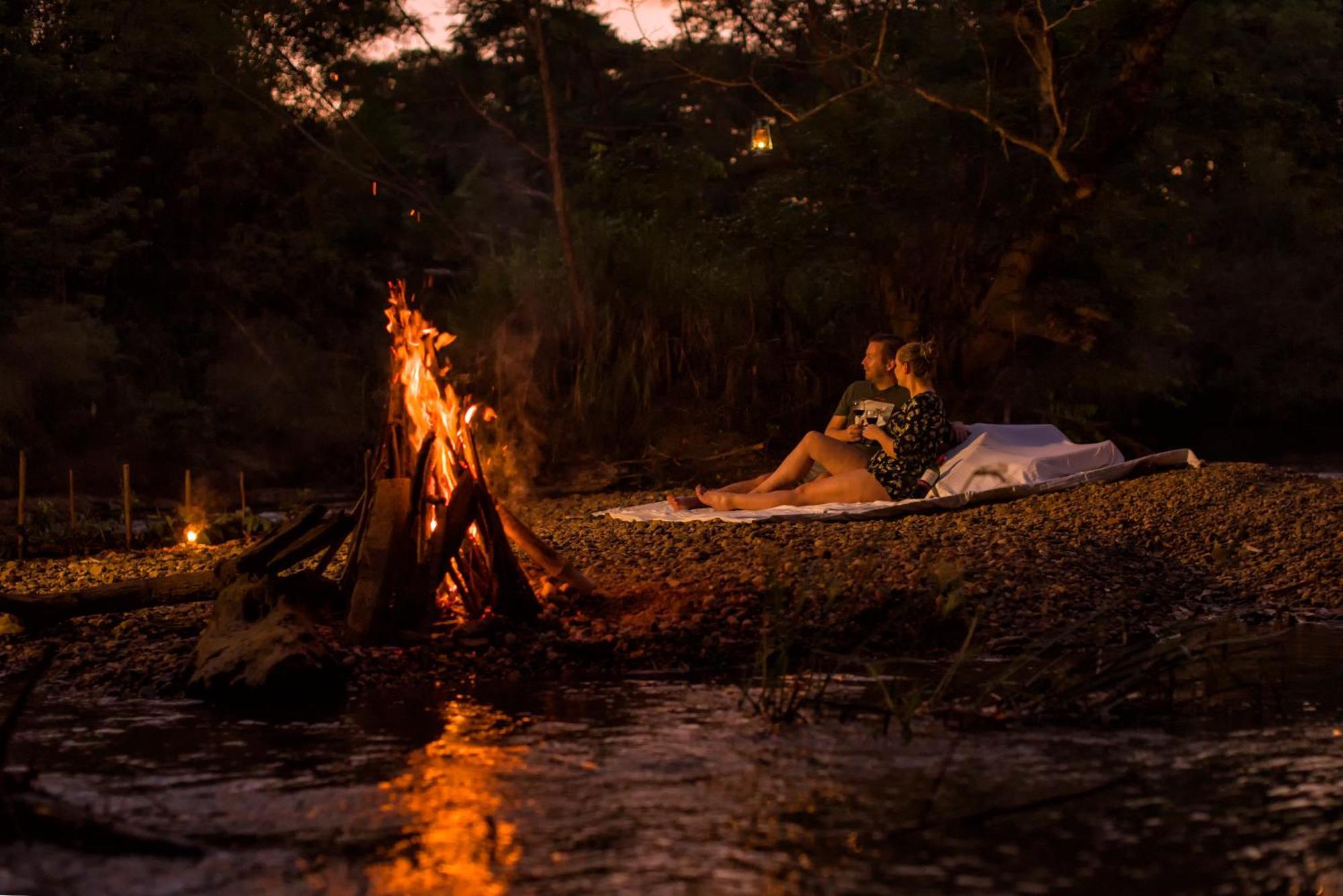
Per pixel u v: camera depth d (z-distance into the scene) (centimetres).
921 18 1733
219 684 497
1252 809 345
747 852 311
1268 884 291
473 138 2595
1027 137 1702
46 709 485
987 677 518
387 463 611
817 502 979
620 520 991
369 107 2109
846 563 682
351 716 465
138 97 1823
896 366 1001
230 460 1772
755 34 1814
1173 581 739
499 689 511
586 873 297
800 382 1560
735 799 355
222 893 285
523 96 2638
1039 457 983
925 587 637
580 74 2483
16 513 1335
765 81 2188
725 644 570
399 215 2219
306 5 1777
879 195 1748
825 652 535
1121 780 370
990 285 1770
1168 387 2741
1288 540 814
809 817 338
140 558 908
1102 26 1566
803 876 296
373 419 1839
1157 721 446
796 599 611
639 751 408
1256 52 2002
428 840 321
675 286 1614
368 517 604
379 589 570
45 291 1716
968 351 1770
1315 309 2834
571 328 1569
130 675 529
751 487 1035
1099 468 1006
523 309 1584
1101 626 581
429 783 374
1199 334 2875
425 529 601
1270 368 2880
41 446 1606
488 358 1527
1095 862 304
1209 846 316
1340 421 2908
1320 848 314
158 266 1909
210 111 1869
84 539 1046
